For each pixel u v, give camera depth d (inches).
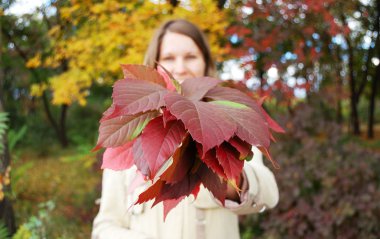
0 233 98.1
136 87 19.9
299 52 140.9
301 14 139.0
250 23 165.3
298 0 134.0
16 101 365.7
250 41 139.6
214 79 24.1
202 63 51.4
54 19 155.1
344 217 111.5
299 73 156.9
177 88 22.5
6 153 105.0
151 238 40.0
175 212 42.6
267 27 144.6
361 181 120.3
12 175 124.5
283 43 162.9
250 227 129.3
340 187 118.9
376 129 458.9
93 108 453.4
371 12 274.7
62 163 306.8
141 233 41.3
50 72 294.2
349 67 347.3
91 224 153.6
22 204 177.3
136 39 124.2
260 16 140.3
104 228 44.1
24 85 336.2
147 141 19.7
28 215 158.9
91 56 134.3
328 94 191.2
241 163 20.1
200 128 18.3
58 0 141.2
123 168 23.9
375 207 110.8
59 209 171.6
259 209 35.8
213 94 23.6
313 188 126.8
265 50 140.2
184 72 49.8
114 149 24.0
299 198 122.7
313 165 123.7
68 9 131.5
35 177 252.2
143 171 20.5
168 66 50.4
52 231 120.3
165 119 19.7
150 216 43.2
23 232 97.3
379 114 531.2
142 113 21.2
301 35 145.9
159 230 43.0
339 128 139.7
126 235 41.2
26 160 321.7
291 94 138.6
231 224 43.9
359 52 345.4
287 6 135.3
